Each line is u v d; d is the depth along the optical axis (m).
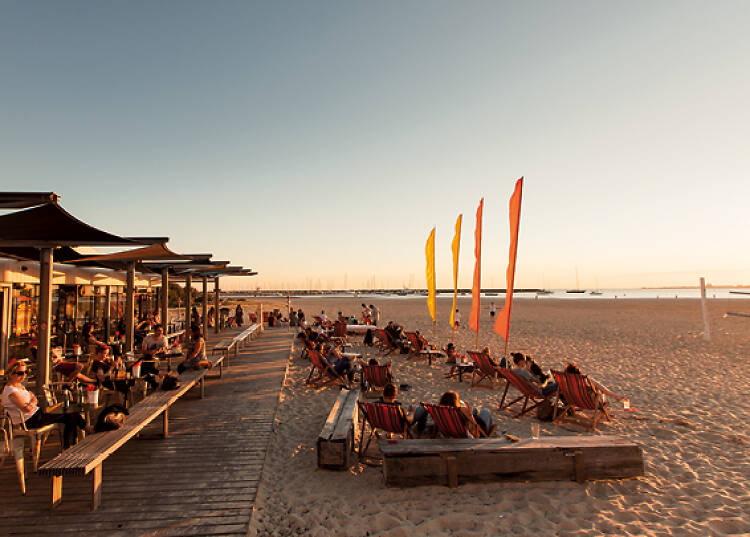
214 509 3.49
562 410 6.39
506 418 6.46
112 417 4.08
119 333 11.03
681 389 8.19
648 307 41.44
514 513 3.54
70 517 3.31
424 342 11.34
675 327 20.34
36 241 5.39
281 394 7.41
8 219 4.92
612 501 3.75
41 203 4.61
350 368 8.53
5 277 7.52
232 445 4.89
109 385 5.73
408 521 3.45
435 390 8.27
